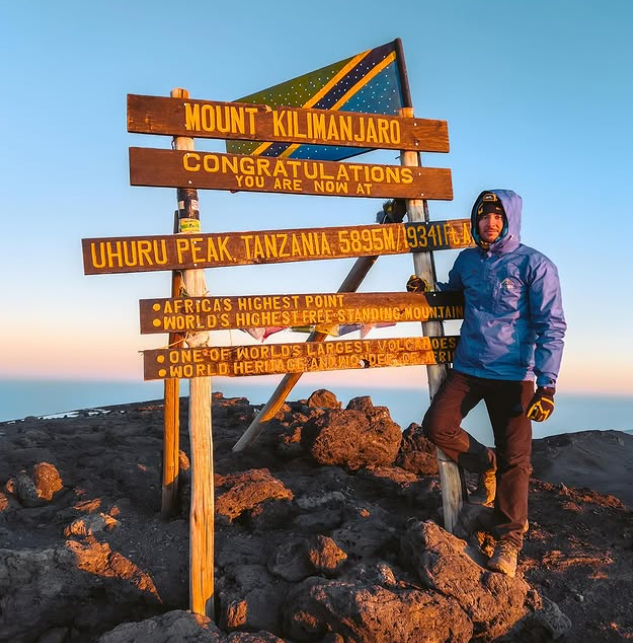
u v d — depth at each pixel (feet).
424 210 15.85
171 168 13.42
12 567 13.61
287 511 15.64
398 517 15.83
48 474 17.79
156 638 11.59
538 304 13.17
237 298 13.88
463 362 14.12
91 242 12.98
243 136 14.11
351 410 20.38
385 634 11.27
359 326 14.93
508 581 12.36
